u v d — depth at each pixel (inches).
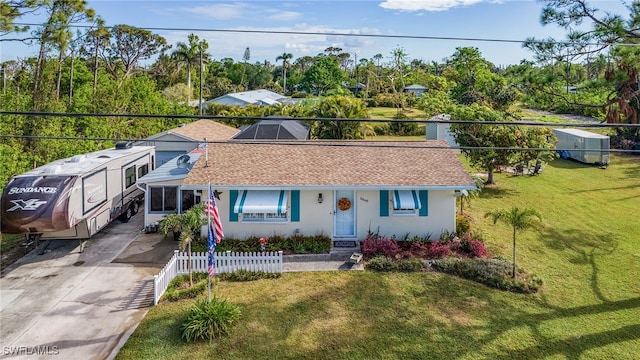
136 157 952.3
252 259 652.1
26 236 719.1
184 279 629.9
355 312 540.4
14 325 514.0
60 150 1056.2
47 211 658.8
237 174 755.4
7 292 596.7
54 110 1291.8
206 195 756.6
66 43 976.9
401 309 547.5
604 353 459.2
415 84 4111.7
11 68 1754.4
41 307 555.8
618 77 599.8
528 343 475.8
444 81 3292.3
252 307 552.4
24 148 1027.9
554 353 458.9
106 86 1620.3
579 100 837.8
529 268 666.2
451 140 1608.0
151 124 1620.3
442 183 727.7
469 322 517.7
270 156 833.5
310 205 758.5
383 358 450.3
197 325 484.1
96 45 2230.6
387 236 766.5
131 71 3329.2
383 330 500.7
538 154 1088.8
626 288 603.8
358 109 1581.0
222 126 1466.5
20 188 673.0
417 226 766.5
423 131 2064.5
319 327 506.9
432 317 528.1
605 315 534.3
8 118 1018.1
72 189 687.7
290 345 471.8
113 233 837.2
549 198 1053.8
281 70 6540.4
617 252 730.2
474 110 1099.3
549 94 712.4
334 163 800.9
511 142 1070.4
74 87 2034.9
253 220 757.3
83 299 577.3
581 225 865.5
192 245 728.3
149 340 481.1
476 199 1037.8
